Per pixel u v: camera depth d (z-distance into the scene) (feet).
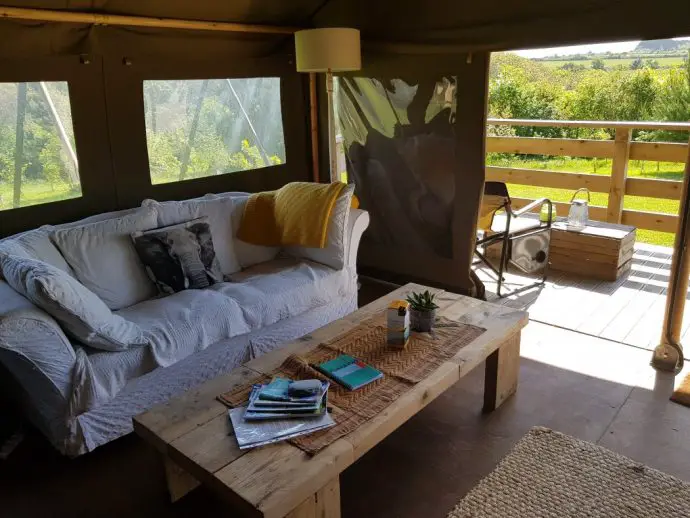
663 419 8.21
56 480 7.38
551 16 10.19
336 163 13.97
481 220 12.64
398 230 13.62
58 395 7.34
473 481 7.05
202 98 12.35
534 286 13.51
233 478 5.10
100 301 7.99
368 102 13.24
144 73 11.16
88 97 10.46
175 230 9.99
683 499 6.61
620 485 6.85
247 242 11.30
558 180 16.55
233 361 9.19
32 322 6.88
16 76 9.52
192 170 12.54
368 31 12.74
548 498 6.67
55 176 10.35
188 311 8.66
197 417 6.04
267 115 13.69
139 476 7.42
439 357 7.20
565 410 8.48
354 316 8.59
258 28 12.73
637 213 15.57
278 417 5.93
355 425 5.83
